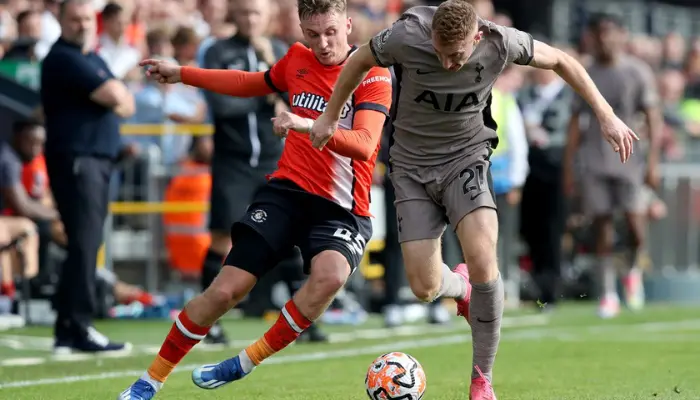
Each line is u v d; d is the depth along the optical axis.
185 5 49.34
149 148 42.09
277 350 20.44
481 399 20.78
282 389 24.31
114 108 30.95
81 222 31.00
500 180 42.75
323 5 20.59
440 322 40.25
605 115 20.98
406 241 20.78
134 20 44.84
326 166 20.83
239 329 38.66
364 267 45.16
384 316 39.81
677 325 40.50
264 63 32.12
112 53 39.62
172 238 42.47
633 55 60.69
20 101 39.09
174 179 42.31
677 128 53.12
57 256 39.91
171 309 41.78
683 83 62.25
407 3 53.16
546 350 32.31
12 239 37.38
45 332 36.75
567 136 44.69
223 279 20.16
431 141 20.70
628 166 44.25
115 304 41.78
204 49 32.03
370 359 30.08
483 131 20.84
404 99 20.67
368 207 21.38
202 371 20.41
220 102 31.67
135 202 41.91
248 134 32.25
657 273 51.69
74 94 30.75
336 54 20.95
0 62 40.41
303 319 20.28
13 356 30.77
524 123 47.31
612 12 65.31
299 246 21.19
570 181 44.66
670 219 51.69
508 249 46.47
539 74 48.06
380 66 20.02
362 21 38.00
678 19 70.00
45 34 42.12
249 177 32.41
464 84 20.11
